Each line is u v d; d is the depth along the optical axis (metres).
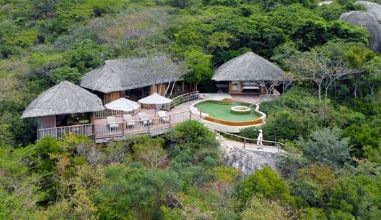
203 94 48.00
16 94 37.09
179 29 53.75
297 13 54.41
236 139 34.16
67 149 27.36
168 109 40.34
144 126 33.25
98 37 54.62
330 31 48.66
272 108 38.94
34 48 60.16
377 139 30.11
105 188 22.33
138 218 22.39
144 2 77.94
